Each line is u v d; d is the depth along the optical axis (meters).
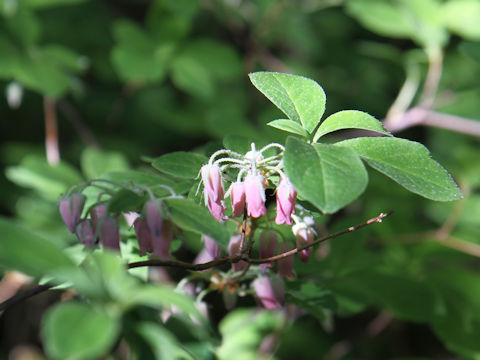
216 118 0.87
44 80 0.80
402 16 0.85
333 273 0.54
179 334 0.47
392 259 0.64
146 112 1.16
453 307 0.58
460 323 0.58
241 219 0.46
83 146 1.08
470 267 0.77
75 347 0.36
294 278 0.46
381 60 1.18
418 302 0.55
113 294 0.38
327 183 0.38
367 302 0.54
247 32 1.12
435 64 0.83
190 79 0.91
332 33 1.23
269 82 0.43
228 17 1.09
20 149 1.00
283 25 1.15
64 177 0.69
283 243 0.46
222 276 0.47
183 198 0.41
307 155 0.39
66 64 0.84
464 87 0.92
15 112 1.12
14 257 0.37
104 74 1.13
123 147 1.07
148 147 1.15
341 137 0.90
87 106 1.15
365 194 0.80
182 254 0.88
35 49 0.82
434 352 0.96
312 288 0.48
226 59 0.93
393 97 1.18
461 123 0.90
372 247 0.68
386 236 0.67
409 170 0.41
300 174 0.38
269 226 0.45
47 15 1.11
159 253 0.41
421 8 0.81
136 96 1.16
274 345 0.61
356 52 1.21
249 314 0.62
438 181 0.41
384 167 0.41
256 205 0.42
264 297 0.46
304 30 1.18
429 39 0.81
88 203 0.46
